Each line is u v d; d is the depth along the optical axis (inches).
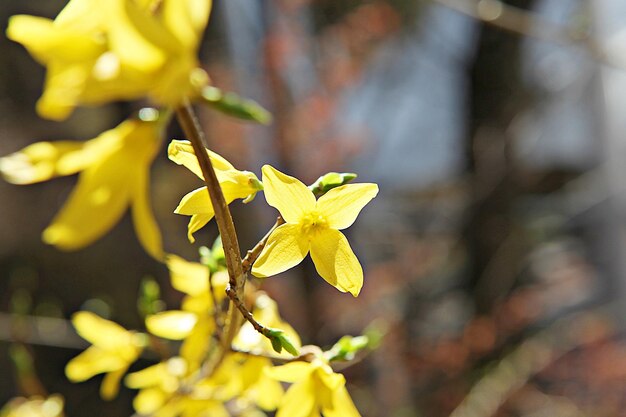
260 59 47.2
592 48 32.6
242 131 44.6
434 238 60.7
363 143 51.6
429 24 56.9
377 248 60.6
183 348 14.2
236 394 14.8
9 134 43.3
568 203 63.1
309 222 11.3
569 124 65.3
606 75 63.2
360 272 11.3
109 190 15.2
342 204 11.3
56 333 33.4
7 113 43.4
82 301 45.3
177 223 41.9
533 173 63.1
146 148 15.3
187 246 42.0
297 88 49.4
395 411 47.7
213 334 13.6
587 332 54.6
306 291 46.9
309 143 48.6
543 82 57.2
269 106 47.3
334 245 11.3
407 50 59.4
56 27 11.3
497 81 56.6
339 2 50.6
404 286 56.2
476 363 52.3
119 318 44.7
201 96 13.4
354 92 56.4
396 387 49.1
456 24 57.5
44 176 15.1
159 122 15.1
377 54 54.1
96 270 45.5
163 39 10.6
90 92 11.4
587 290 64.1
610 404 51.9
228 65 46.9
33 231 45.1
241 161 45.6
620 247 67.4
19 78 44.1
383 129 60.8
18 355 21.3
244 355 13.2
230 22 47.2
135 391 44.4
